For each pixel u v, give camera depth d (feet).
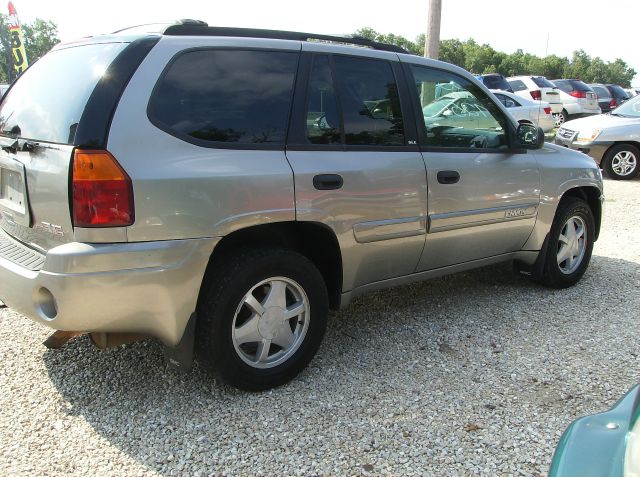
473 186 13.35
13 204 10.52
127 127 8.88
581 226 16.67
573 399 10.45
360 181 11.23
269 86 10.48
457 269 14.08
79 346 12.35
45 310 9.20
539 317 14.35
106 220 8.68
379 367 11.68
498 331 13.48
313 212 10.58
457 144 13.34
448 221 12.96
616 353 12.32
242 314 10.37
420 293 16.11
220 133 9.80
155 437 9.25
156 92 9.26
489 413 9.99
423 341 12.92
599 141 38.11
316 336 11.17
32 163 9.53
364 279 12.07
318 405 10.23
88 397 10.40
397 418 9.82
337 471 8.46
